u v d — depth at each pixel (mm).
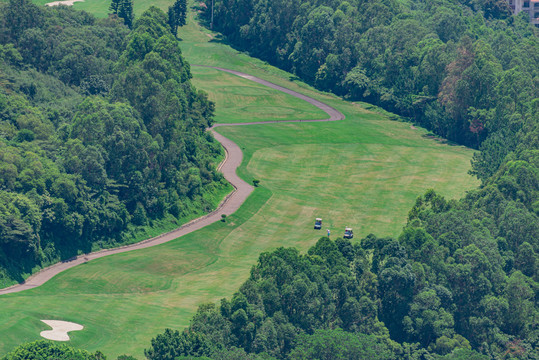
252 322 111875
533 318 137125
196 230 170750
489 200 162500
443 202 159250
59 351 91188
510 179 165500
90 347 104875
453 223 146375
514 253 150375
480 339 133250
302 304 118562
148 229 167750
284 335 114688
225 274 147125
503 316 137250
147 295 134625
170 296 134250
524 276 143375
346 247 135000
